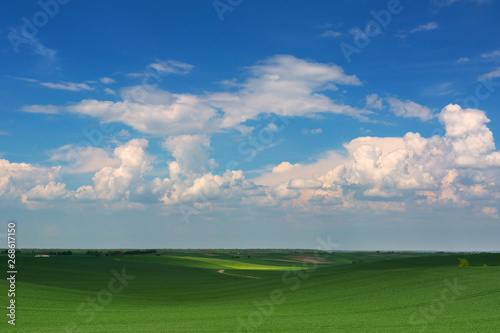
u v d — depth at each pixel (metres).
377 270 56.25
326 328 24.69
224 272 86.94
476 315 26.72
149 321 28.39
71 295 43.53
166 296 47.62
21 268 70.81
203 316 30.50
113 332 23.88
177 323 27.27
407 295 35.91
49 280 60.69
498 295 32.41
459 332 22.30
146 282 64.19
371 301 35.00
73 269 77.31
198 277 74.56
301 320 27.69
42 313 31.52
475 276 40.94
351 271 59.03
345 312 30.89
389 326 24.69
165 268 92.81
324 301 37.03
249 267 106.06
